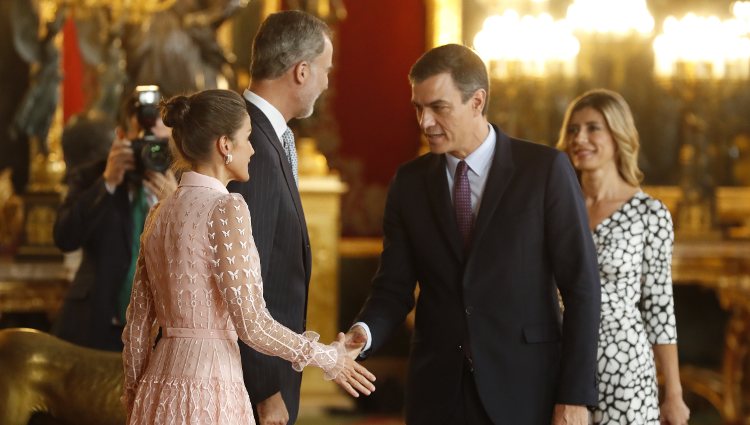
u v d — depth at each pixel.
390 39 21.23
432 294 8.52
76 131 13.48
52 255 16.72
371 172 21.31
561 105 20.67
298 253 7.90
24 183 19.05
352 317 21.06
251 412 7.16
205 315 6.95
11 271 16.33
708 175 21.00
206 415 6.87
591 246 8.27
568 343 8.13
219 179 7.17
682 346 21.52
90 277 10.59
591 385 8.08
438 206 8.45
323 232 18.86
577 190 8.36
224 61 18.34
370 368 20.56
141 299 7.30
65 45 18.28
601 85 21.20
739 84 20.28
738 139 21.11
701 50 20.06
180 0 18.19
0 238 18.75
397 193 8.75
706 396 19.83
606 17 20.22
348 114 21.25
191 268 6.92
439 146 8.23
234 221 6.89
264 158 7.62
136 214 10.51
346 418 18.98
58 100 17.78
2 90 19.09
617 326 9.14
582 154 9.59
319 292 18.89
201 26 18.14
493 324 8.23
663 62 20.23
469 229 8.44
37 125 17.62
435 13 21.00
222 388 6.93
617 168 9.62
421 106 8.18
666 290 9.45
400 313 8.70
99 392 8.96
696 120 20.98
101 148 13.48
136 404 7.05
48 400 8.98
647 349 9.25
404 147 21.38
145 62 17.94
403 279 8.74
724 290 18.58
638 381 9.10
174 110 7.11
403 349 20.84
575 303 8.14
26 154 19.11
